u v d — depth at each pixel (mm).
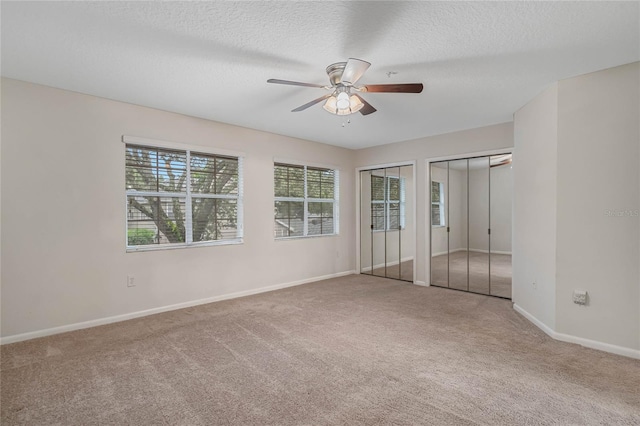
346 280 5508
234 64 2586
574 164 2822
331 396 2014
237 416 1818
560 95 2895
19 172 2895
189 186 3988
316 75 2797
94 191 3289
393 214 5699
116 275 3416
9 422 1773
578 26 2051
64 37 2176
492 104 3559
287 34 2148
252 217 4582
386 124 4355
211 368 2379
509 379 2209
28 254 2936
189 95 3268
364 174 6113
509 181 4328
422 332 3086
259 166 4668
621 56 2451
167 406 1914
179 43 2264
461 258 4793
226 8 1861
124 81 2918
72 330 3141
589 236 2750
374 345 2785
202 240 4125
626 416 1807
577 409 1871
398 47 2314
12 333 2855
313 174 5527
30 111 2945
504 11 1892
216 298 4184
